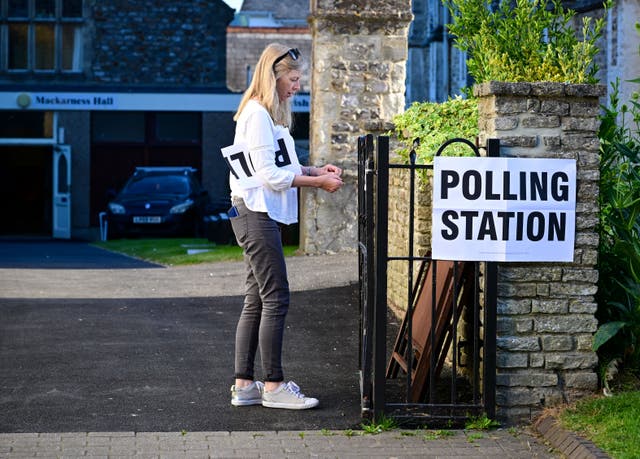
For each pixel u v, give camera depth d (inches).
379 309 213.3
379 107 535.2
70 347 288.5
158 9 1148.5
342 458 193.5
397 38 533.3
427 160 288.8
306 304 355.9
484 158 213.0
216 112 1146.0
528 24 255.3
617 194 233.6
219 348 289.7
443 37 975.6
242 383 231.9
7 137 1125.7
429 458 194.1
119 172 1142.3
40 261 620.7
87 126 1127.0
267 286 226.8
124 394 239.1
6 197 1178.0
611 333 217.2
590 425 203.2
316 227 534.9
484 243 213.2
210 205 900.6
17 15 1128.8
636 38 566.6
